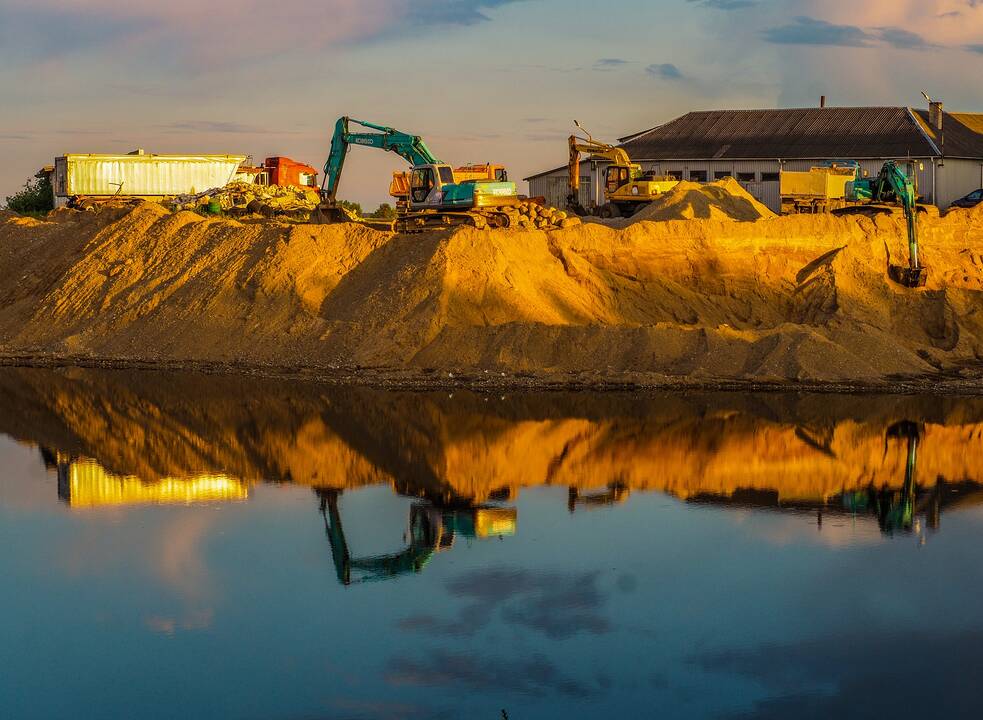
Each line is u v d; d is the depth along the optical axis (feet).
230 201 252.21
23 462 118.83
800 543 95.96
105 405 142.92
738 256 182.70
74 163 261.03
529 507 104.63
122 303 184.44
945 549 94.48
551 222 191.52
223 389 152.05
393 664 75.10
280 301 174.19
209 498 107.76
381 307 167.73
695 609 82.99
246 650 77.10
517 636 78.95
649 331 160.97
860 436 127.95
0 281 207.72
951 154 261.65
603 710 69.36
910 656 75.97
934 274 192.24
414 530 98.73
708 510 103.96
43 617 82.23
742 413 138.41
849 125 275.39
